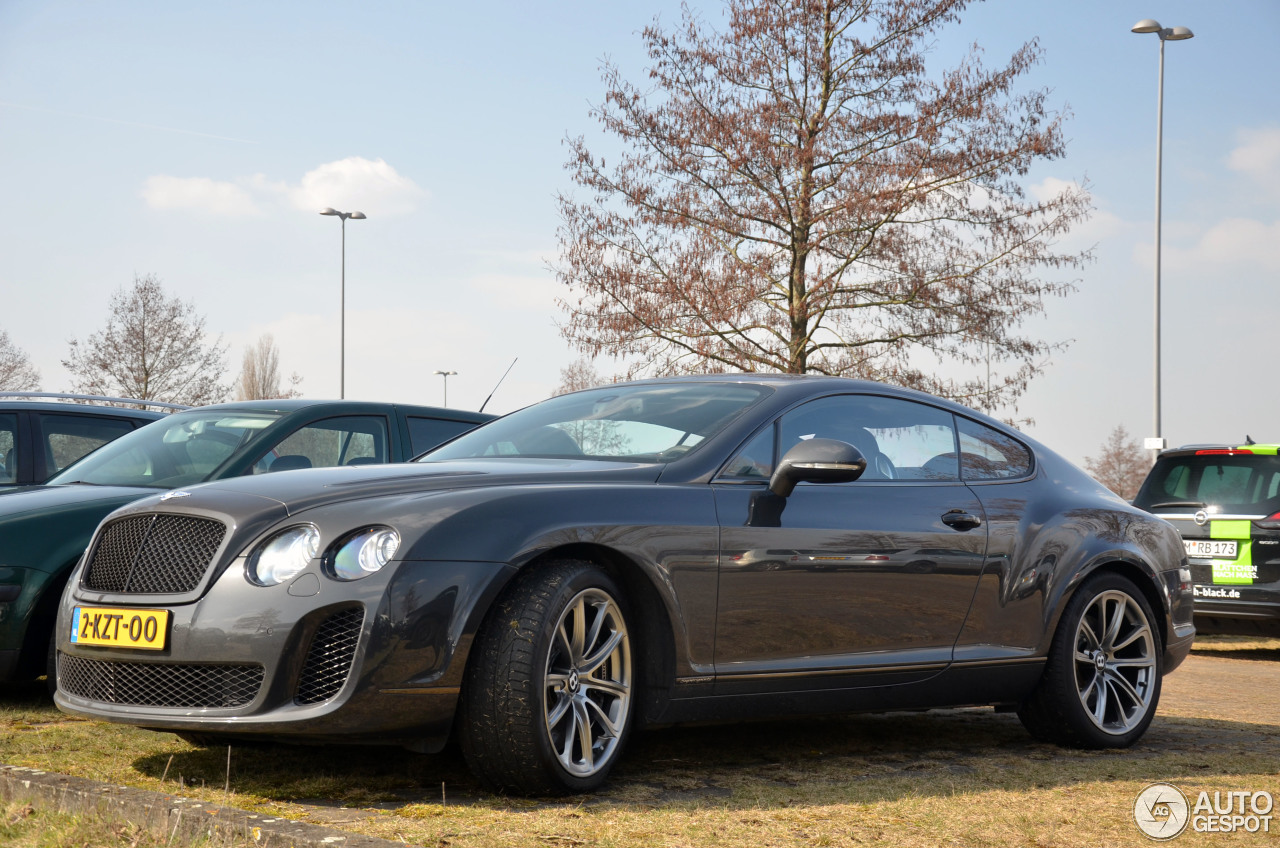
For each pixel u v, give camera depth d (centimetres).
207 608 330
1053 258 1981
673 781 372
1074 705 463
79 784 318
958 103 1978
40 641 505
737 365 1983
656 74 2059
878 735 485
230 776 362
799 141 1978
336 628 324
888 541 420
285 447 598
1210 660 939
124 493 543
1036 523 471
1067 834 322
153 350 3269
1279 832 331
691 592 370
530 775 334
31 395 722
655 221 2017
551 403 492
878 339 2048
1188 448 990
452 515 337
